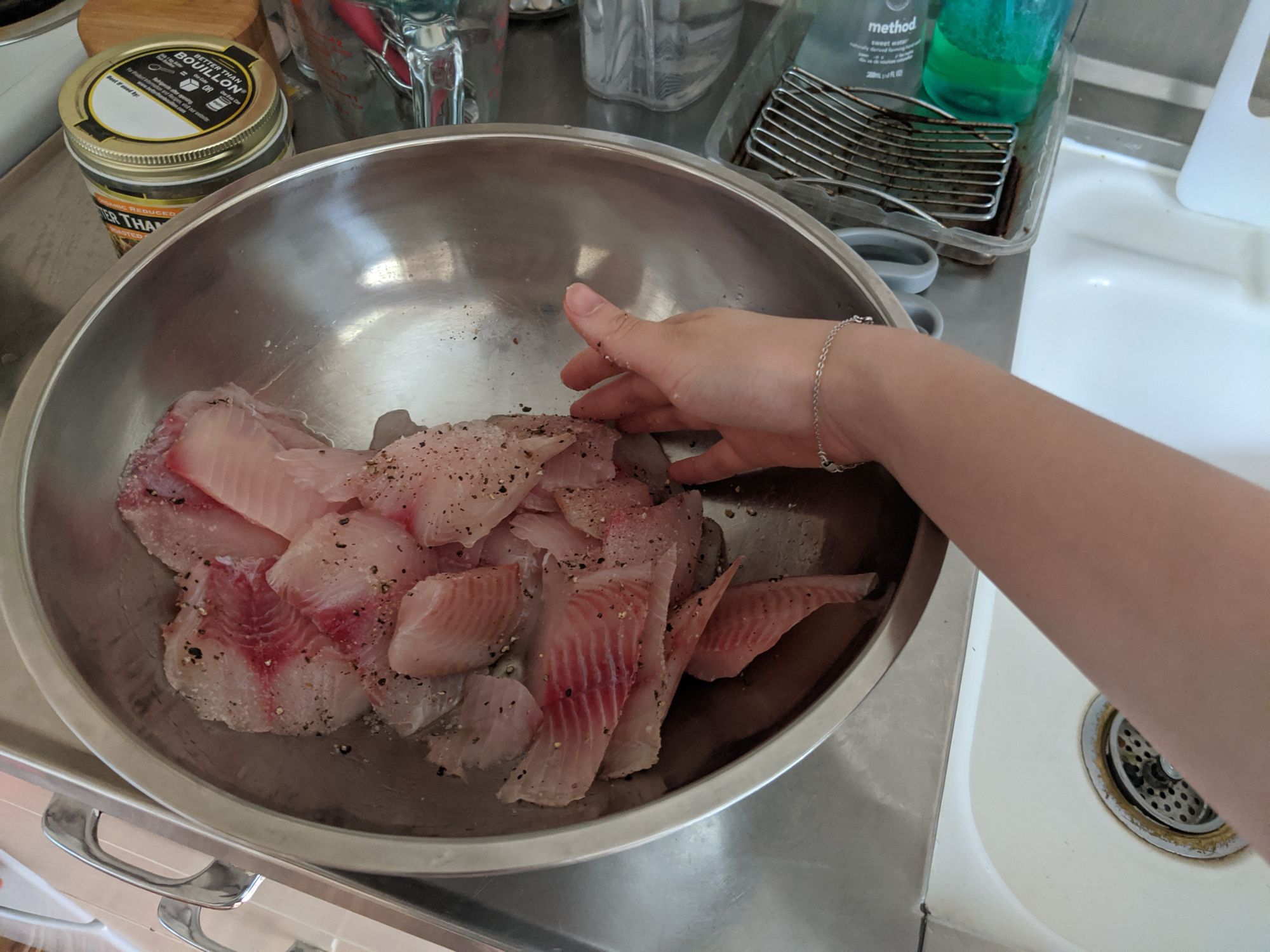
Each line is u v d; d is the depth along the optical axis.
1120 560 0.41
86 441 0.64
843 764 0.64
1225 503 0.40
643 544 0.69
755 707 0.60
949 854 0.63
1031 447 0.46
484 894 0.58
